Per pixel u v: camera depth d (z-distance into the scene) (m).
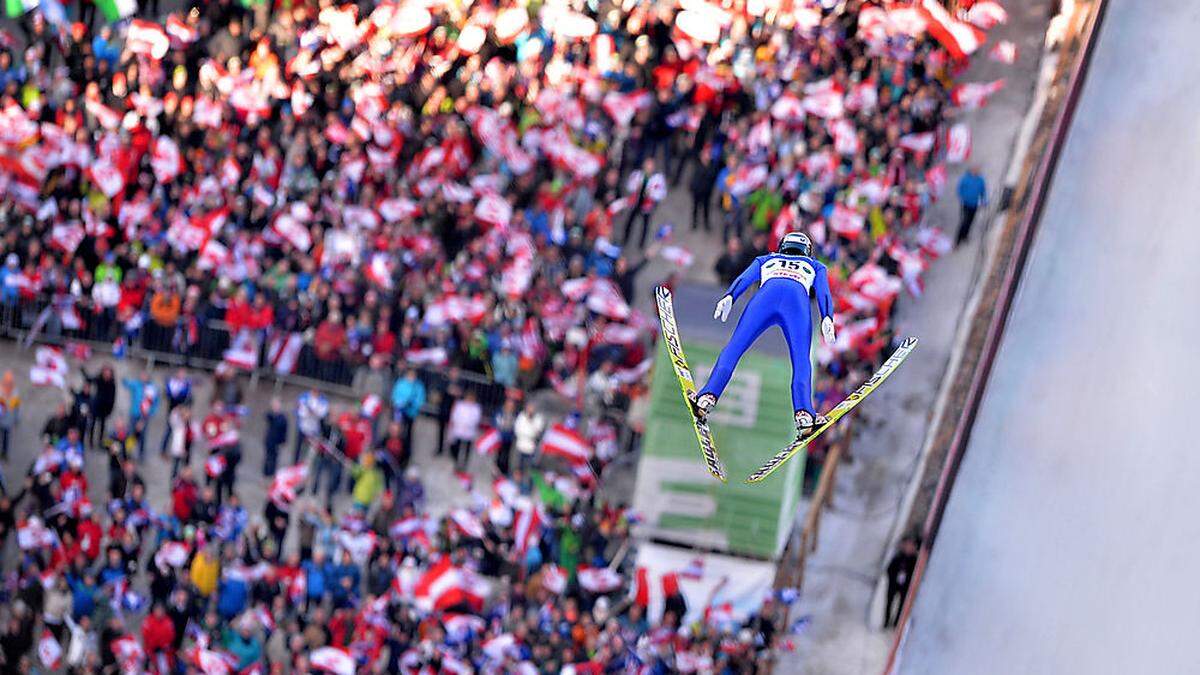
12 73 93.44
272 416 84.50
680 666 71.69
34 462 87.06
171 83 92.81
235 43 92.94
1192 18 57.12
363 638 75.81
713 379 39.47
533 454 81.94
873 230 84.75
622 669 72.06
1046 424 58.53
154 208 89.12
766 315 39.59
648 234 93.25
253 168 89.88
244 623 76.69
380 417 86.06
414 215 88.06
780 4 89.12
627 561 78.12
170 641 77.62
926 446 82.25
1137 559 49.75
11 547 84.12
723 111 89.19
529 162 89.44
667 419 73.06
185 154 91.00
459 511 78.44
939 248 87.88
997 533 59.50
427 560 78.31
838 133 85.12
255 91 90.88
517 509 78.12
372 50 91.19
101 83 93.50
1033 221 64.00
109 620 78.31
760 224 86.75
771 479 72.19
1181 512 48.16
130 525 81.00
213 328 90.38
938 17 86.75
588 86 90.31
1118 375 54.84
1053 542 55.59
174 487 80.69
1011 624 56.34
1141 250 55.81
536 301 85.75
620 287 87.69
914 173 88.06
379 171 89.06
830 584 79.88
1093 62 60.53
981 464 61.84
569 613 74.00
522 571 76.12
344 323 86.56
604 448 82.62
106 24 99.12
